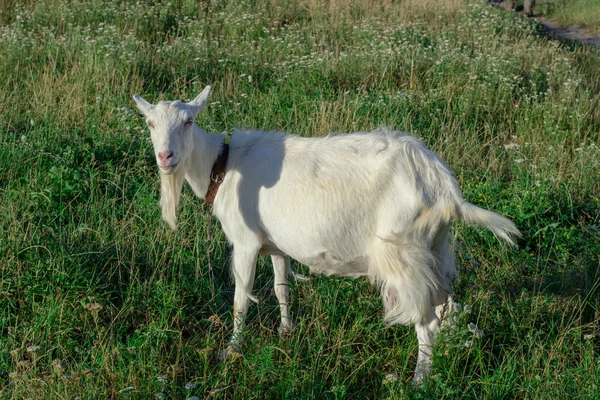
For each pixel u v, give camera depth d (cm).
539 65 998
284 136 425
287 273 459
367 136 406
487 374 387
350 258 398
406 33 1099
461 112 781
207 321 454
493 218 377
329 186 391
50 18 1177
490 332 425
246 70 898
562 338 407
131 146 658
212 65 928
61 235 510
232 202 423
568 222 571
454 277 421
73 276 462
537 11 2036
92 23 1142
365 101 775
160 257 509
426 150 390
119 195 600
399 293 378
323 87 829
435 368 385
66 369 404
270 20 1271
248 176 417
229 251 534
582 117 764
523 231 552
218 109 761
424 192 376
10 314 441
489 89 818
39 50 938
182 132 396
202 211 549
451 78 857
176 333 434
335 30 1195
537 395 371
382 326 441
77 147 643
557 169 677
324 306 456
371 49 1005
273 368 389
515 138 731
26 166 620
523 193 581
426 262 377
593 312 456
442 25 1255
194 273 498
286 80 871
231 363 398
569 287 485
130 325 450
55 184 582
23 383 376
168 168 389
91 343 430
